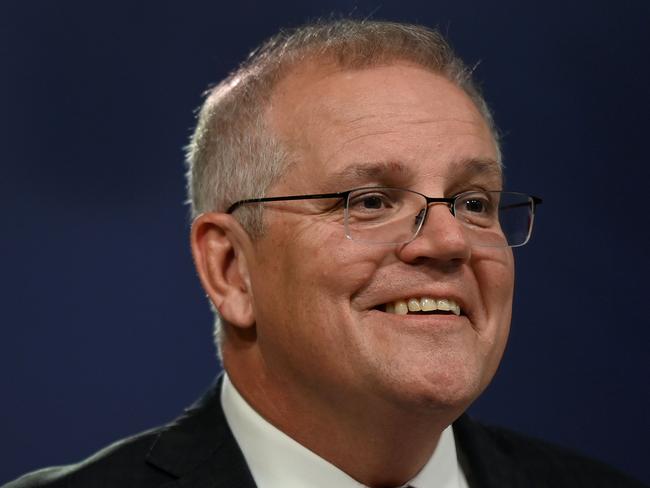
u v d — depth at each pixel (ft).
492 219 13.79
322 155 13.03
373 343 12.74
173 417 23.52
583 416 24.84
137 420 23.39
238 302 13.98
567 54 25.66
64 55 23.95
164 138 24.26
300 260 13.01
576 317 25.07
